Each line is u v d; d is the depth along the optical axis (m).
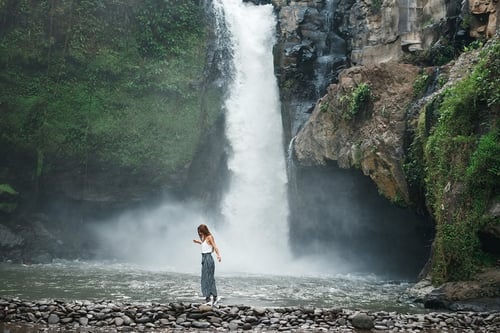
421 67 25.06
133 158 30.64
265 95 33.84
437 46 25.16
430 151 18.53
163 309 11.84
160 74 32.38
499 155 15.98
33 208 29.47
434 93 21.08
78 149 29.98
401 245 26.75
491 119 16.77
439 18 25.80
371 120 23.36
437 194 17.70
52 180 29.77
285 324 11.45
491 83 16.86
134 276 21.50
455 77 20.52
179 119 31.88
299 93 32.84
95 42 31.77
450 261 16.33
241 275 23.84
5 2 29.94
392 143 22.23
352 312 12.56
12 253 27.02
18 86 29.86
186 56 33.28
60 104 30.25
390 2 27.59
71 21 31.39
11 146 28.98
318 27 34.19
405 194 21.81
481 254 15.91
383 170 22.52
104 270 23.84
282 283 20.75
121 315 11.41
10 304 12.07
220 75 34.00
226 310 12.06
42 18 30.86
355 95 23.72
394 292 18.86
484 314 13.34
